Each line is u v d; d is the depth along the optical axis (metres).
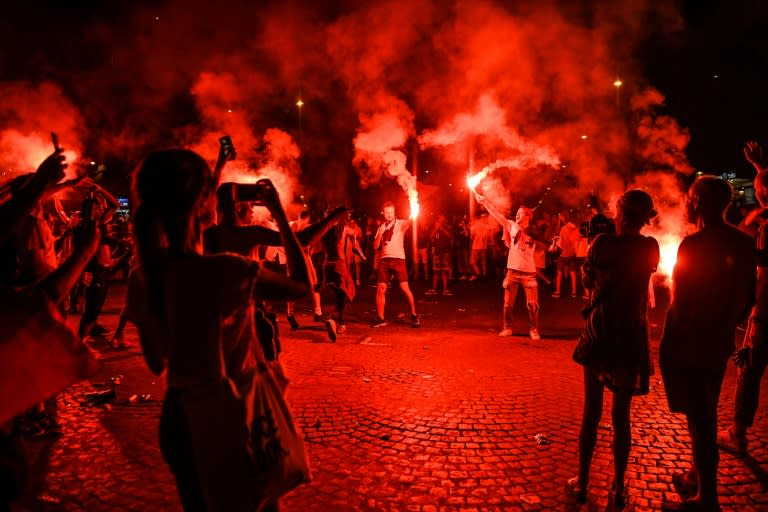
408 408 5.25
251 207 3.37
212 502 1.78
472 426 4.80
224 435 1.76
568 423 4.88
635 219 3.44
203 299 1.78
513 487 3.74
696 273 3.36
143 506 3.48
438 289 14.41
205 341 1.78
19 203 2.26
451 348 7.75
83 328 7.27
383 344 8.00
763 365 4.15
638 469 4.01
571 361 7.02
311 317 10.24
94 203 3.96
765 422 4.83
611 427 4.77
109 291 13.30
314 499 3.58
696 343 3.36
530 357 7.23
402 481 3.82
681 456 4.23
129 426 4.77
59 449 4.30
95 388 5.80
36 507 3.46
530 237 8.35
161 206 1.86
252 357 1.97
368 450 4.31
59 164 2.35
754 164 4.55
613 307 3.40
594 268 3.47
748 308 3.40
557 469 4.00
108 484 3.76
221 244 2.82
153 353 2.00
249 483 1.78
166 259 1.85
